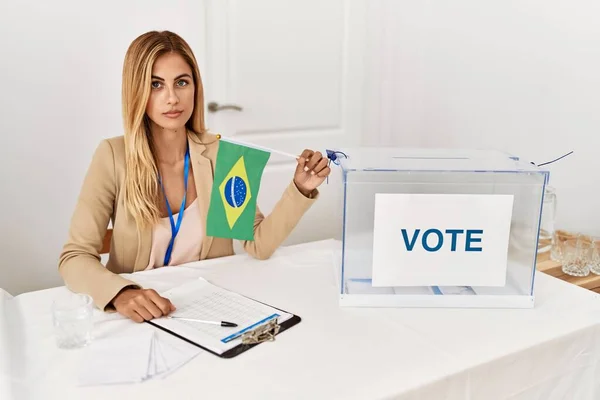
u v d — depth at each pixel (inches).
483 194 47.8
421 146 109.7
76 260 53.1
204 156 60.2
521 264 49.9
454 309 49.4
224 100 103.3
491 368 41.7
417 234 48.2
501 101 92.0
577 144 81.1
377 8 113.8
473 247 48.9
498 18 90.7
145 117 56.7
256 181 54.1
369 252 48.9
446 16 100.3
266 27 104.9
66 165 92.7
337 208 53.2
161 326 45.1
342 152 54.2
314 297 51.1
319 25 110.7
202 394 36.5
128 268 59.1
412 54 108.7
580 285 58.6
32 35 86.4
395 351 42.3
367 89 118.8
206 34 99.7
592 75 78.0
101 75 92.6
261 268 57.7
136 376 37.9
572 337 46.0
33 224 91.7
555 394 46.4
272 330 44.5
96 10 90.0
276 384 37.7
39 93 88.6
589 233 80.8
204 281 53.6
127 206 56.7
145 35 55.1
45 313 47.8
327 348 42.4
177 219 58.7
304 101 112.2
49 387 36.9
